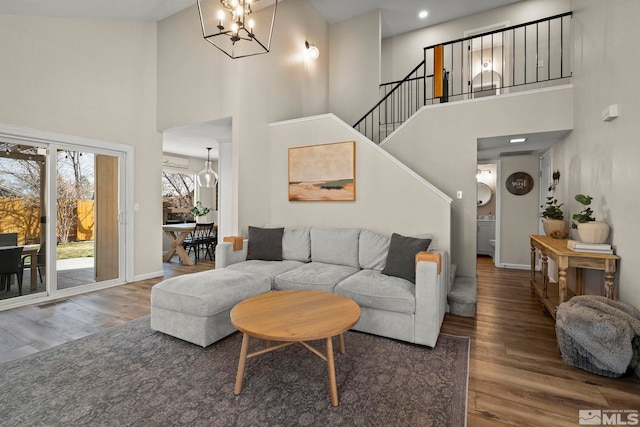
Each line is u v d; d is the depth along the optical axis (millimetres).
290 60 4902
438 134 4035
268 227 4078
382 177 3684
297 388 1818
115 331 2641
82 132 3838
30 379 1908
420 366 2074
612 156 2459
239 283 2656
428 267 2332
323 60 5906
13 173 3324
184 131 4805
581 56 3174
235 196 3906
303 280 2852
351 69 5953
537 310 3234
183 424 1521
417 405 1669
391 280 2678
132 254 4375
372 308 2545
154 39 4656
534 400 1729
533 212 5316
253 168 4137
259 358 2178
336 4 5574
